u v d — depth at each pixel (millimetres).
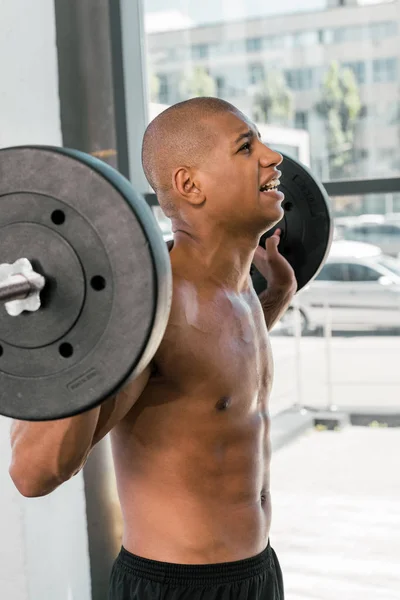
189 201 1368
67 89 2348
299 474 4207
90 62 2361
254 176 1364
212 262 1378
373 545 3248
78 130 2381
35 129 2270
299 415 4984
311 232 1751
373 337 4895
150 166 1418
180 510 1332
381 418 4938
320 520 3566
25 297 969
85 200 944
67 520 2330
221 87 3295
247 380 1377
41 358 984
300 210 1749
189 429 1319
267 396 1476
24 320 984
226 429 1345
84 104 2381
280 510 3729
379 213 4129
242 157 1362
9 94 2217
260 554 1411
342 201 4145
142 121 2502
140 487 1352
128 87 2422
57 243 965
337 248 4418
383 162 3596
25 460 1123
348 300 4809
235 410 1355
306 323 4953
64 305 967
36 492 1146
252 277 1747
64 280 966
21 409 1000
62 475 1116
